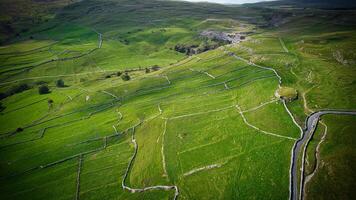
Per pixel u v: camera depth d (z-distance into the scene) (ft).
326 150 252.83
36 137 485.56
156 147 340.18
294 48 577.84
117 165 349.00
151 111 465.88
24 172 383.86
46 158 406.82
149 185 284.00
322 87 375.66
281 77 440.86
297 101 351.25
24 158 419.33
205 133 339.36
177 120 391.86
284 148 271.28
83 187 325.42
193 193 252.21
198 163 287.28
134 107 506.07
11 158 427.74
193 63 652.48
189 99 468.34
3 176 382.42
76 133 466.29
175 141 337.52
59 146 433.48
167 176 283.18
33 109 621.31
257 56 570.46
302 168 240.12
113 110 528.63
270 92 395.34
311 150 258.16
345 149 247.70
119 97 574.15
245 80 477.36
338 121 292.61
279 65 496.23
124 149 383.86
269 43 653.30
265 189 231.30
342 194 206.59
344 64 441.68
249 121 336.70
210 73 561.02
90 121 504.43
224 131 331.36
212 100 437.58
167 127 377.30
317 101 341.62
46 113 587.68
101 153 390.83
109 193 301.84
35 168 388.37
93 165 366.02
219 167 271.90
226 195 238.48
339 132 273.33
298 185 225.56
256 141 294.87
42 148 438.81
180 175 278.26
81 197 309.01
